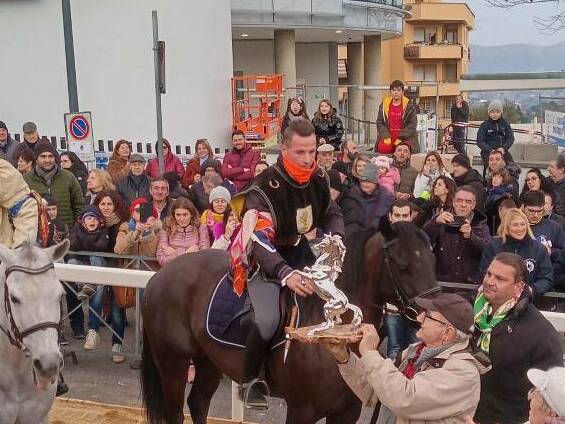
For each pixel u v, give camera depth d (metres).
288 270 3.70
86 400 5.77
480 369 2.97
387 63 37.09
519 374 3.82
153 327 4.64
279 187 3.81
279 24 16.23
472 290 5.11
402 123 10.80
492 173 8.04
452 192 6.70
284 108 16.41
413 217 5.70
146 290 4.75
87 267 5.58
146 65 13.16
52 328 3.58
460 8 37.94
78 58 13.19
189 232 6.60
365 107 21.03
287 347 3.85
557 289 5.96
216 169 8.88
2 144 10.32
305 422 4.03
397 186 8.51
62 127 13.42
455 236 5.69
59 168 8.23
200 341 4.39
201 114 13.64
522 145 12.37
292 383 3.97
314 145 3.74
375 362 3.04
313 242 4.67
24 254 3.64
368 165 6.90
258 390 4.04
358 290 3.92
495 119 10.38
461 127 14.24
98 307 6.65
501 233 5.48
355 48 22.00
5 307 3.71
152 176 9.84
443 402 2.88
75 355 6.67
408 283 3.69
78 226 6.85
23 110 13.55
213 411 5.80
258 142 13.98
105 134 13.30
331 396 3.89
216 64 13.81
